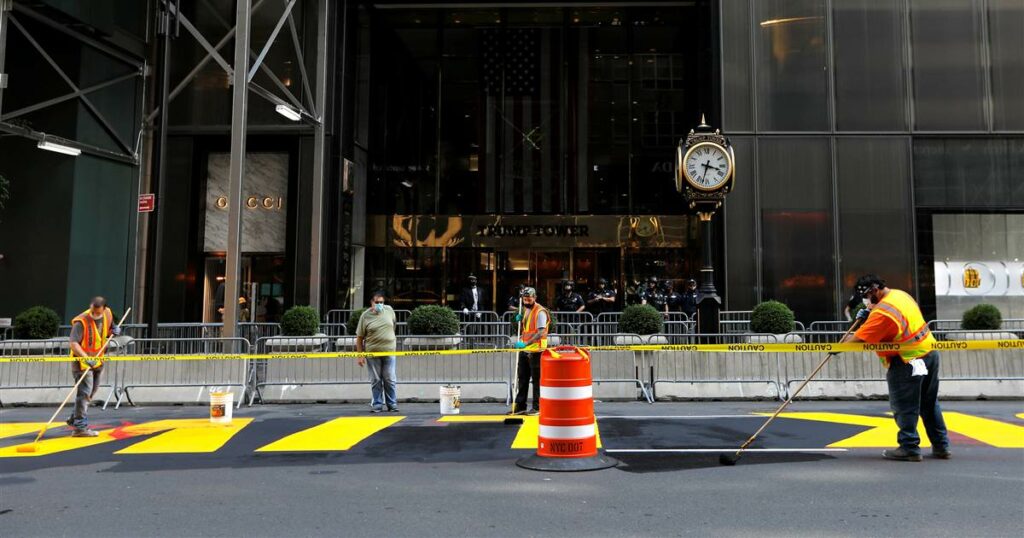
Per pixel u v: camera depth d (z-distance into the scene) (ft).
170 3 46.73
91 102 57.88
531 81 75.51
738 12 57.11
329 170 61.93
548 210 73.82
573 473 20.18
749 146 55.88
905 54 56.49
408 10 75.72
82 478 20.07
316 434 27.09
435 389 37.70
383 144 74.49
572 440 21.03
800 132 55.88
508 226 73.61
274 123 61.77
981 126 55.93
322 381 37.55
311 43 61.82
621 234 73.15
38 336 43.98
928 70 56.44
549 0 74.02
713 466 20.95
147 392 36.76
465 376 37.73
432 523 15.48
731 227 55.11
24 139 55.47
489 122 75.00
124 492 18.42
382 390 35.45
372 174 72.79
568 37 75.87
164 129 42.80
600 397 36.91
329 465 21.61
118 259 60.03
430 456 22.88
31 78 55.31
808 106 56.13
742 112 56.18
